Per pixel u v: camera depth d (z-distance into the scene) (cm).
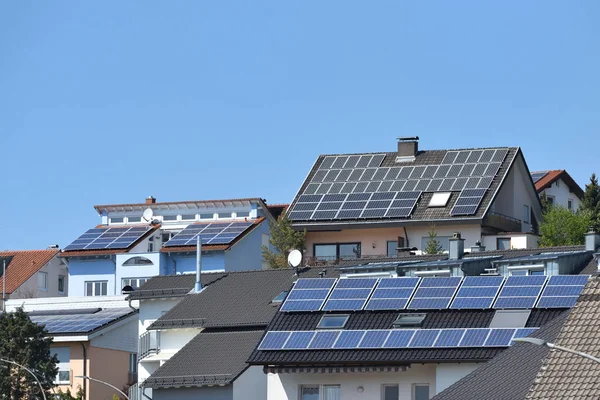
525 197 16825
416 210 15862
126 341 14688
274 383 10975
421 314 10662
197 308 12456
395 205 15975
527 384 8512
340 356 10538
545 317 10156
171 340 12538
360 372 10638
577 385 7375
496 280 10694
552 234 15762
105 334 14412
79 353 14212
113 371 14462
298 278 12138
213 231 17438
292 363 10688
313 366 10631
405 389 10494
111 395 14350
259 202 17962
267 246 17725
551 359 7581
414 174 16588
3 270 18900
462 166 16500
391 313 10806
